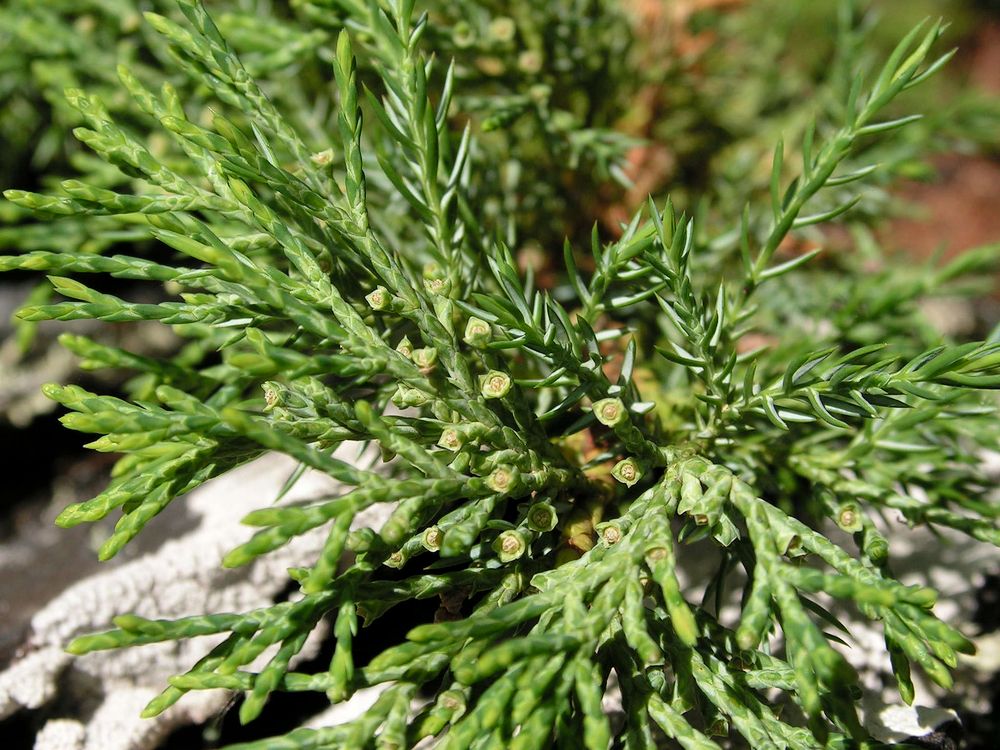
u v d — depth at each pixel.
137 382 0.10
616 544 0.07
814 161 0.08
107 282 0.15
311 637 0.10
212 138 0.07
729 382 0.07
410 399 0.07
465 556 0.07
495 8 0.11
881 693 0.09
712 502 0.06
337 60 0.07
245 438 0.07
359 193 0.07
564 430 0.08
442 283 0.07
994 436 0.09
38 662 0.10
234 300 0.07
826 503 0.08
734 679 0.07
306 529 0.06
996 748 0.10
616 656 0.07
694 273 0.11
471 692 0.06
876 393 0.07
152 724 0.10
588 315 0.08
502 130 0.11
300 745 0.06
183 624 0.06
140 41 0.11
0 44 0.11
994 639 0.10
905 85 0.07
